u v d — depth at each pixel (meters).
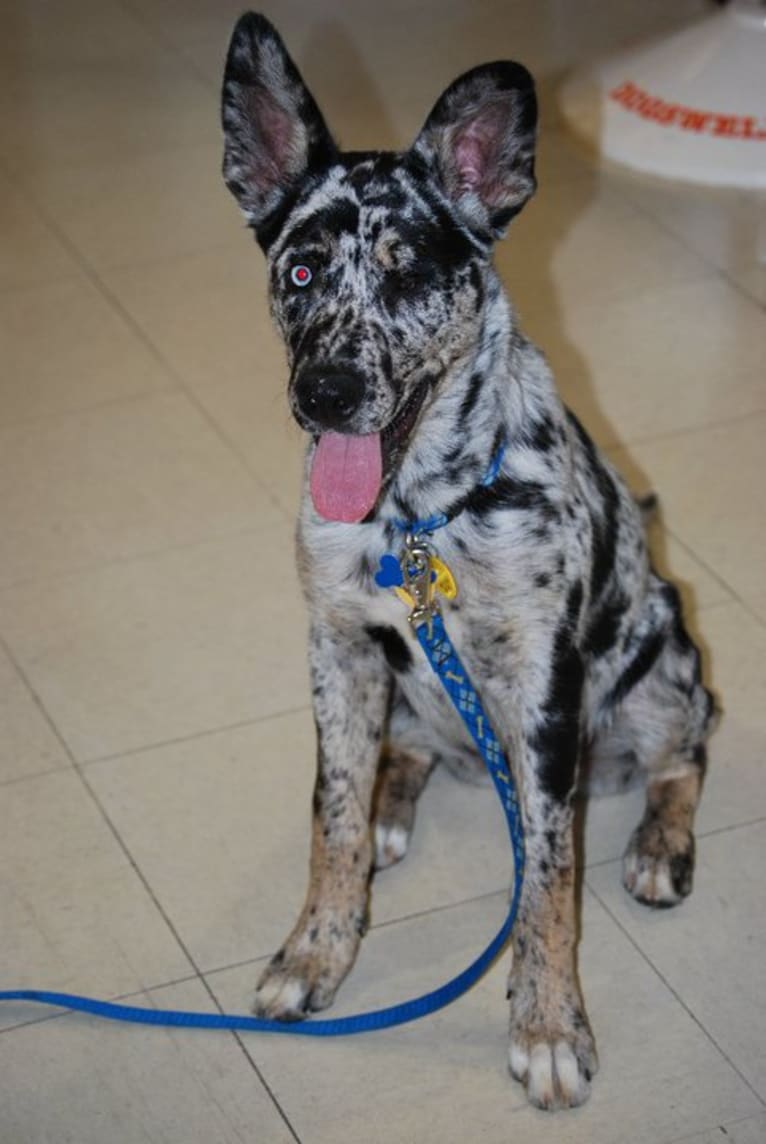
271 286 2.86
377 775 3.35
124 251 5.44
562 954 2.85
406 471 2.79
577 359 4.78
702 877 3.20
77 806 3.40
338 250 2.73
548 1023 2.80
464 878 3.23
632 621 3.21
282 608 3.93
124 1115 2.76
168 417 4.63
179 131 6.19
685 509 4.18
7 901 3.19
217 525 4.21
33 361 4.89
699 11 6.84
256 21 2.75
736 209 5.54
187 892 3.21
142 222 5.60
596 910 3.14
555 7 6.97
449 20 6.91
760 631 3.80
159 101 6.41
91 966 3.05
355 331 2.69
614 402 4.60
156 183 5.84
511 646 2.89
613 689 3.26
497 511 2.81
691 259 5.26
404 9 7.02
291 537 4.16
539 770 2.88
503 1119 2.73
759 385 4.65
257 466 4.42
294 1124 2.73
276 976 2.95
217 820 3.37
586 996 2.96
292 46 6.73
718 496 4.23
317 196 2.77
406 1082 2.80
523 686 2.90
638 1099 2.75
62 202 5.73
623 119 5.91
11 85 6.58
